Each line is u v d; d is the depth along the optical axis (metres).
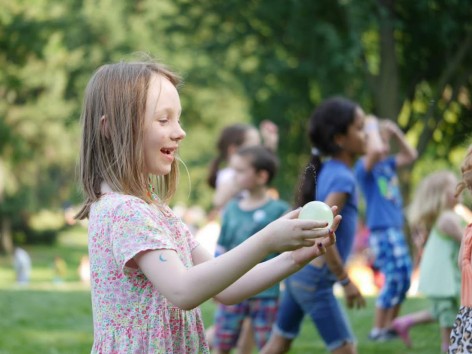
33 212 35.38
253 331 6.33
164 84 3.08
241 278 3.01
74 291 11.36
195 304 2.76
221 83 27.59
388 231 8.04
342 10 18.23
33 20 26.94
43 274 30.08
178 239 3.12
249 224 6.28
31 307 9.62
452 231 6.93
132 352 2.91
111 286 2.95
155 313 2.92
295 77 19.45
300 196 3.77
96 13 27.27
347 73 17.75
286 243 2.67
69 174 36.62
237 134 7.84
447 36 17.77
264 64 19.73
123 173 3.01
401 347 7.45
